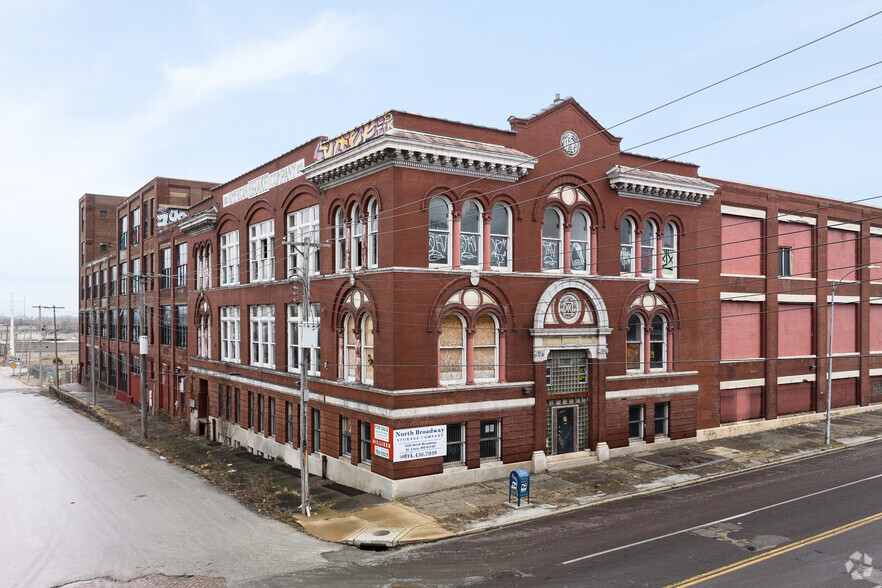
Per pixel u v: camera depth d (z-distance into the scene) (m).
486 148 21.56
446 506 18.94
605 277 24.80
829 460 24.38
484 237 22.09
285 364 27.47
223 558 15.52
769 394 31.11
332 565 14.83
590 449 24.41
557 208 24.11
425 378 20.59
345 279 22.84
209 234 35.78
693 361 27.39
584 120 24.67
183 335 40.75
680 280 26.92
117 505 20.98
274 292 28.33
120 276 56.12
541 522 17.53
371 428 21.22
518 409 22.44
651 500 19.36
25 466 28.00
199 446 33.00
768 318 31.16
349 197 22.72
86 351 70.38
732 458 24.59
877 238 37.06
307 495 19.23
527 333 22.89
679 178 26.45
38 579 14.37
